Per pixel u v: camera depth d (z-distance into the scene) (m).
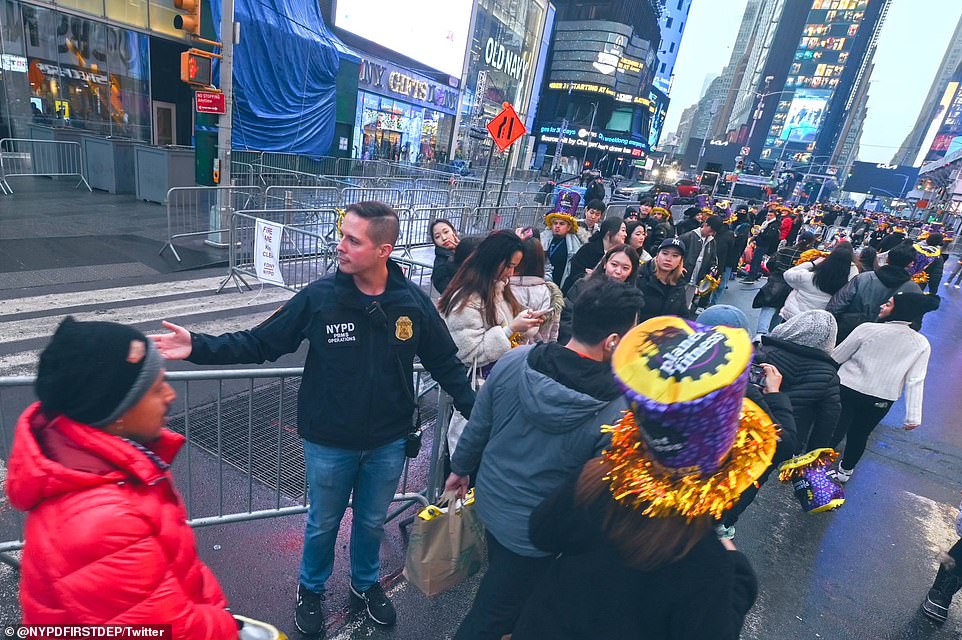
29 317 5.61
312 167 20.22
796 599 3.19
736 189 57.91
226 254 8.88
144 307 6.34
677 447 1.03
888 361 3.88
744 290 11.84
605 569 1.19
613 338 1.72
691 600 1.11
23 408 4.04
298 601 2.54
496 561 1.95
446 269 4.28
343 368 2.09
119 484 1.07
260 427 4.12
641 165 88.31
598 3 73.62
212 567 2.83
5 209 9.85
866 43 171.25
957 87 132.25
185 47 16.50
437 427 3.12
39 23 13.91
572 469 1.71
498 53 44.06
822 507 2.56
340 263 2.04
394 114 29.92
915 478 4.84
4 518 2.95
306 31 18.77
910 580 3.48
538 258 3.67
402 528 3.26
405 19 28.17
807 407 3.11
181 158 11.67
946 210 46.56
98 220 9.86
